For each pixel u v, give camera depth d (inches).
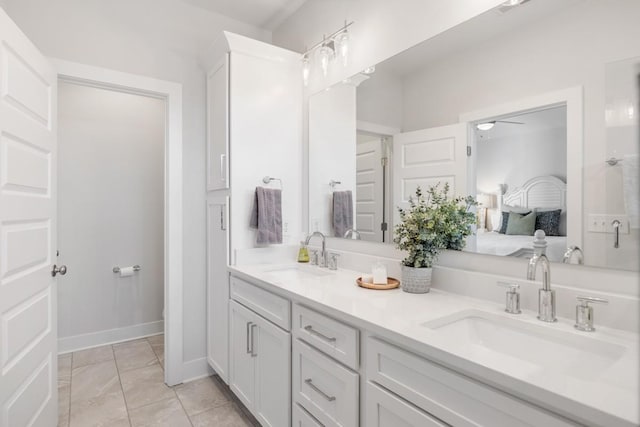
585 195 44.1
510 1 51.4
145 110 128.3
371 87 75.1
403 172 68.5
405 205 68.2
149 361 108.0
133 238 125.6
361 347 46.6
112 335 121.6
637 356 34.2
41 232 66.2
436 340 36.9
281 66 92.9
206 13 99.2
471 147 57.0
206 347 100.0
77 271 115.7
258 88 89.3
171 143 93.9
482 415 32.2
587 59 43.9
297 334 59.6
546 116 47.8
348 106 81.2
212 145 94.2
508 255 52.1
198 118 98.5
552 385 27.6
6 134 54.1
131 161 125.4
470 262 57.2
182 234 95.9
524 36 50.1
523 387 28.4
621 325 40.0
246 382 76.4
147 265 128.3
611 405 24.7
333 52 84.4
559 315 45.2
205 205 99.7
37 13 78.1
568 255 45.7
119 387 92.7
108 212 121.1
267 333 68.0
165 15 93.4
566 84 45.8
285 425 62.5
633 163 40.3
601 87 42.7
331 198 86.4
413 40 66.2
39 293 65.7
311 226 93.0
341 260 82.3
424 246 58.4
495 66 53.6
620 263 41.4
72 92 115.4
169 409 83.0
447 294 57.6
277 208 89.4
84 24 83.1
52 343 71.1
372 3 74.7
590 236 43.8
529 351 42.5
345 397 48.4
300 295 57.2
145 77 90.3
